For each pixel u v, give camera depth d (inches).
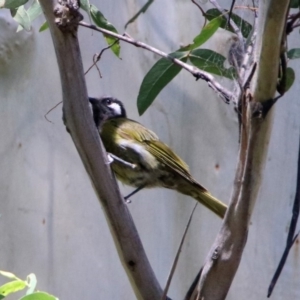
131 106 331.6
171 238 319.0
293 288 286.8
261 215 294.4
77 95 170.2
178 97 320.5
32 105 355.9
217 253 161.3
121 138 288.0
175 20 323.3
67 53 167.0
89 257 341.1
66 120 174.4
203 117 313.1
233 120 304.3
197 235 311.7
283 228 289.3
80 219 343.9
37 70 352.8
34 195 357.4
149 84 229.0
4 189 366.0
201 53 224.4
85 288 341.7
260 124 148.3
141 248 177.3
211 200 272.4
